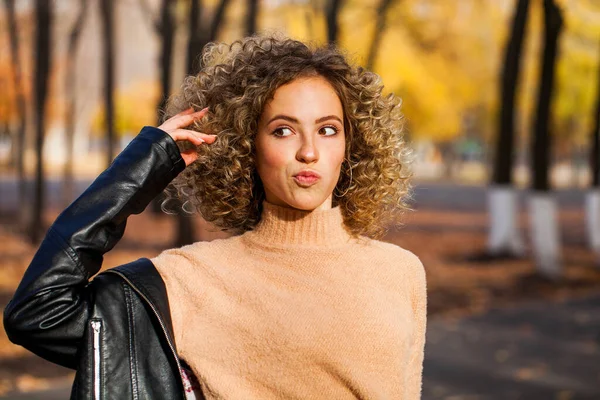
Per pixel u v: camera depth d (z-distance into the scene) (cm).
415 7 1886
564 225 2423
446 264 1416
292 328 178
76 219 176
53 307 171
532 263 1422
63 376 652
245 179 195
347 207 201
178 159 187
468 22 2250
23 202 1839
